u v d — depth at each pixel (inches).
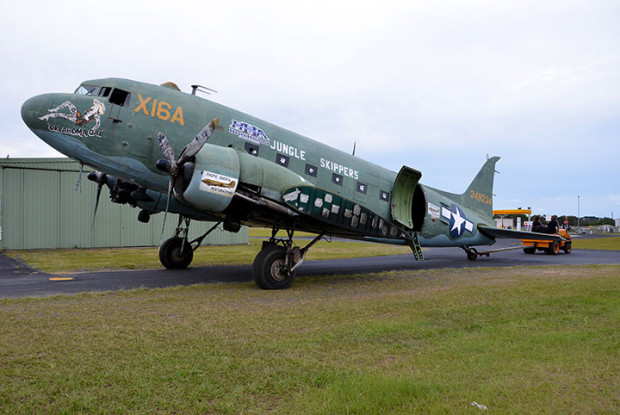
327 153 536.7
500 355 210.4
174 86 466.9
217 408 148.9
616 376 182.9
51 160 997.2
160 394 158.9
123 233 1091.3
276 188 420.5
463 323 279.1
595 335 248.8
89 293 364.8
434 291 407.5
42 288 406.0
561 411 149.0
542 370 189.2
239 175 399.2
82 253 901.2
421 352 215.2
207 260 750.5
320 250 1123.3
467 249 802.2
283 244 441.4
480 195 800.9
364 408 148.5
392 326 262.5
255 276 412.8
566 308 329.1
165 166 376.5
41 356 196.2
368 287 438.3
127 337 229.8
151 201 542.9
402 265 711.7
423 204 641.0
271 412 146.2
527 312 313.4
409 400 155.9
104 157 413.1
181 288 404.2
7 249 936.9
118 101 417.4
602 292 400.5
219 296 366.6
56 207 1002.1
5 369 179.0
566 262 778.8
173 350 209.5
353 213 492.4
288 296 377.4
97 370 180.4
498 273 566.9
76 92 420.5
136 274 532.4
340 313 303.0
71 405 147.3
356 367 191.3
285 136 502.6
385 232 539.8
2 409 143.3
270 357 203.2
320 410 146.9
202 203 377.7
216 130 448.1
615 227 4303.6
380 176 590.9
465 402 154.4
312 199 447.2
